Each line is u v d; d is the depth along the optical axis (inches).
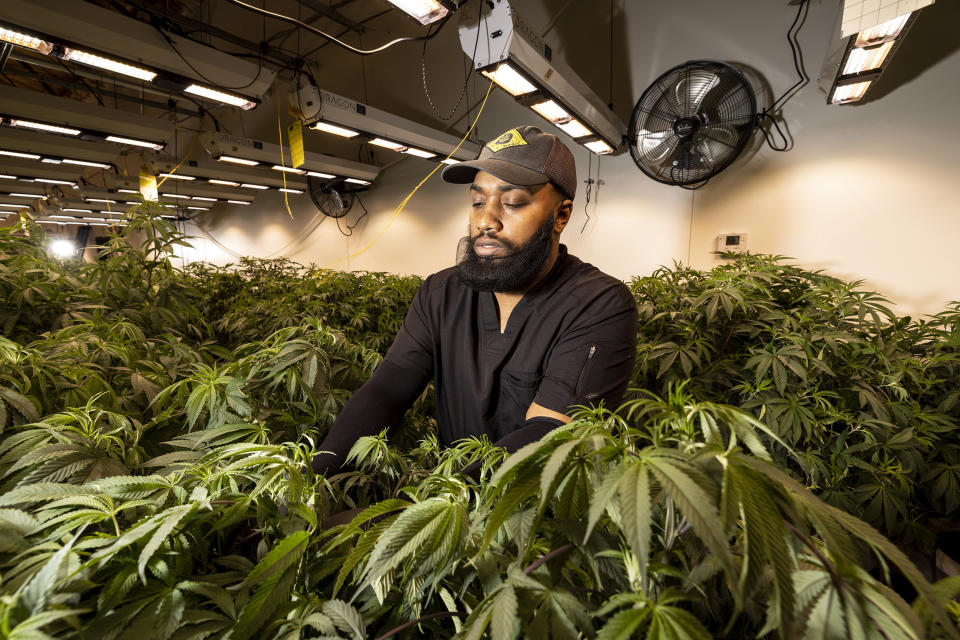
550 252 35.3
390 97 208.8
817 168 119.0
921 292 108.6
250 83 115.3
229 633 12.8
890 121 108.8
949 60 101.3
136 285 57.9
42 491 15.6
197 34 224.5
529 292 36.9
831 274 119.3
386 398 36.9
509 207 33.8
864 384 55.4
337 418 34.4
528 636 11.4
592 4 151.3
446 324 39.8
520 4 164.7
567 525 13.1
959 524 56.0
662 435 13.8
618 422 15.4
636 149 120.6
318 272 154.4
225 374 31.7
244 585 13.3
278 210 284.0
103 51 90.9
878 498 52.0
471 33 86.6
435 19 84.7
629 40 146.0
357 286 130.0
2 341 30.6
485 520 15.4
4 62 101.3
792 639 9.2
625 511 10.3
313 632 14.8
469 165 33.9
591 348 33.7
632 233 152.7
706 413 13.1
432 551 13.1
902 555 9.9
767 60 123.9
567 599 12.3
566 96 105.2
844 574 10.4
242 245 313.7
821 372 56.9
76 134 143.6
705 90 108.6
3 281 45.9
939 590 10.6
